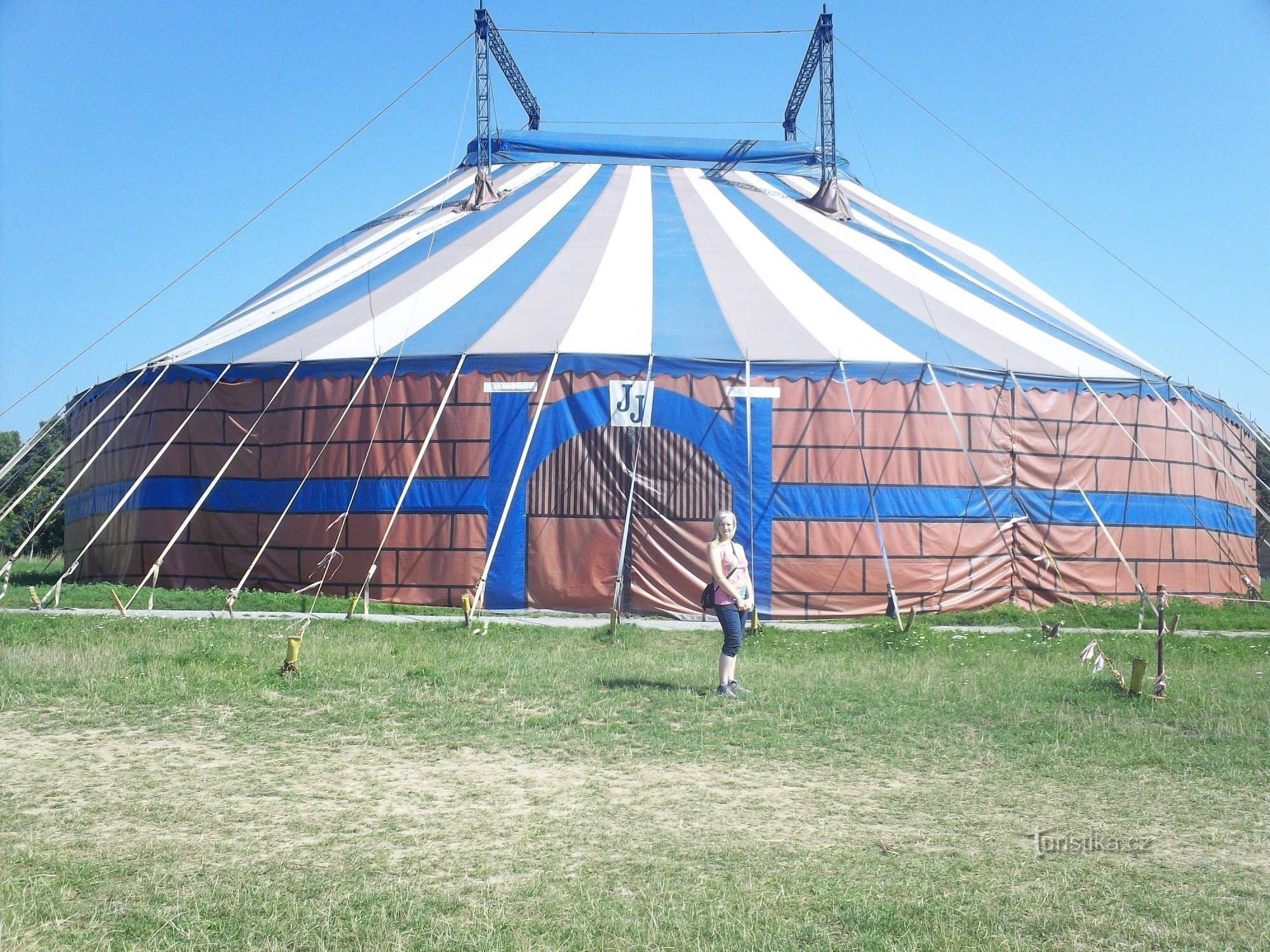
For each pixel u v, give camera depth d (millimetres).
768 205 27438
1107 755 8664
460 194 28859
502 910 5371
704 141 31141
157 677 11156
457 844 6398
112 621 15758
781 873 5957
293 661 11469
